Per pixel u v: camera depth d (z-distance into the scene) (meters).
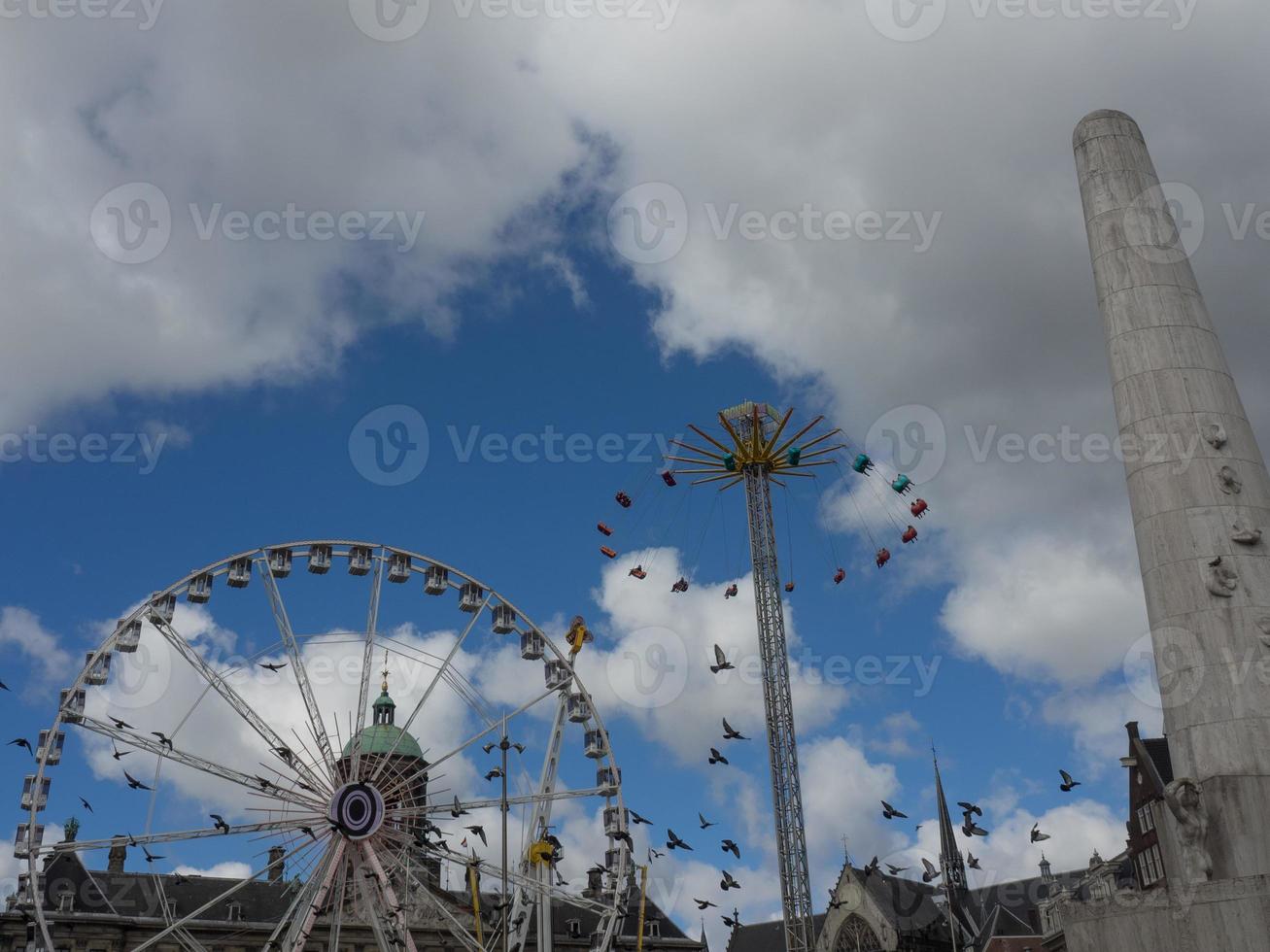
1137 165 37.44
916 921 137.38
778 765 74.81
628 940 102.75
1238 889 28.06
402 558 58.66
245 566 56.12
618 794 58.19
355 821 52.62
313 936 86.19
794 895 71.56
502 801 51.94
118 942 83.06
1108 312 36.28
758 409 82.06
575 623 61.28
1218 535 32.66
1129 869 94.81
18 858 48.84
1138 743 80.44
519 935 58.75
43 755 50.12
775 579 79.25
